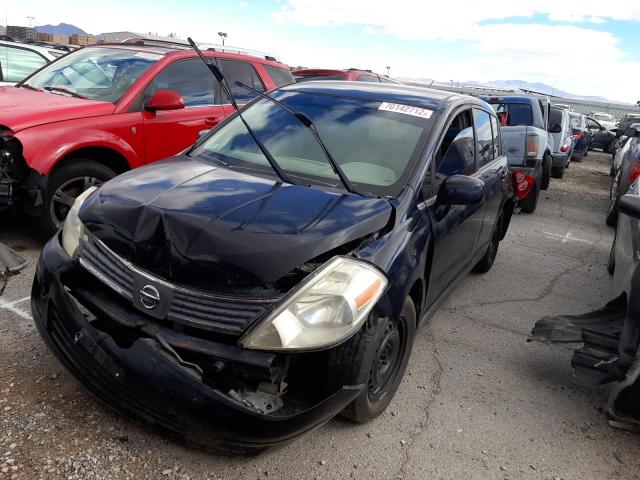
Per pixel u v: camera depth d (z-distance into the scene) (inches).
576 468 117.5
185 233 98.6
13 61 324.5
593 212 415.2
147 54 228.8
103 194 115.4
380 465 110.1
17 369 123.2
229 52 257.0
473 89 465.7
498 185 200.4
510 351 167.2
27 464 97.1
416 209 126.6
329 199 117.4
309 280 96.2
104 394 98.3
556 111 552.1
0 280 166.4
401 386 139.4
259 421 90.0
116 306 101.8
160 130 215.2
